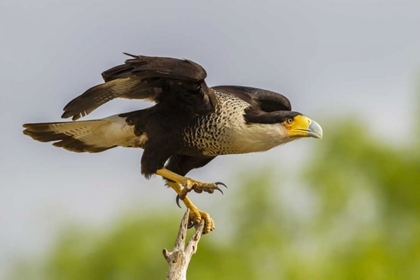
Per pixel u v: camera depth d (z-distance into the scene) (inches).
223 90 537.6
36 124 528.4
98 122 519.5
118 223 745.6
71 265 745.0
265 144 505.0
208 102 500.1
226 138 502.3
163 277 733.9
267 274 764.6
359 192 802.2
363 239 791.7
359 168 804.6
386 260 792.3
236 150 508.4
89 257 745.6
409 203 805.2
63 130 528.7
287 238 780.0
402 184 804.0
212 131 501.4
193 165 525.3
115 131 518.0
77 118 489.4
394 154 808.3
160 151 508.7
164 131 506.3
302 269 766.5
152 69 479.5
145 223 740.7
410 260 800.3
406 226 808.9
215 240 761.0
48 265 751.7
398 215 808.9
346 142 800.9
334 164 801.6
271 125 502.6
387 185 804.0
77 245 749.9
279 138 504.7
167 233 738.2
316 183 796.6
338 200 792.3
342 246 792.9
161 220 741.9
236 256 757.3
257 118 502.3
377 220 807.1
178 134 504.4
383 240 800.9
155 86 499.8
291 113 507.2
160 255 735.1
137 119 512.7
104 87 488.1
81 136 532.1
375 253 788.6
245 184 776.9
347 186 796.6
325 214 791.7
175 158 524.7
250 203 774.5
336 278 772.6
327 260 780.0
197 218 502.9
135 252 731.4
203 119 501.0
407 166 806.5
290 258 765.9
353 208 799.7
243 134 502.0
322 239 788.6
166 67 481.7
